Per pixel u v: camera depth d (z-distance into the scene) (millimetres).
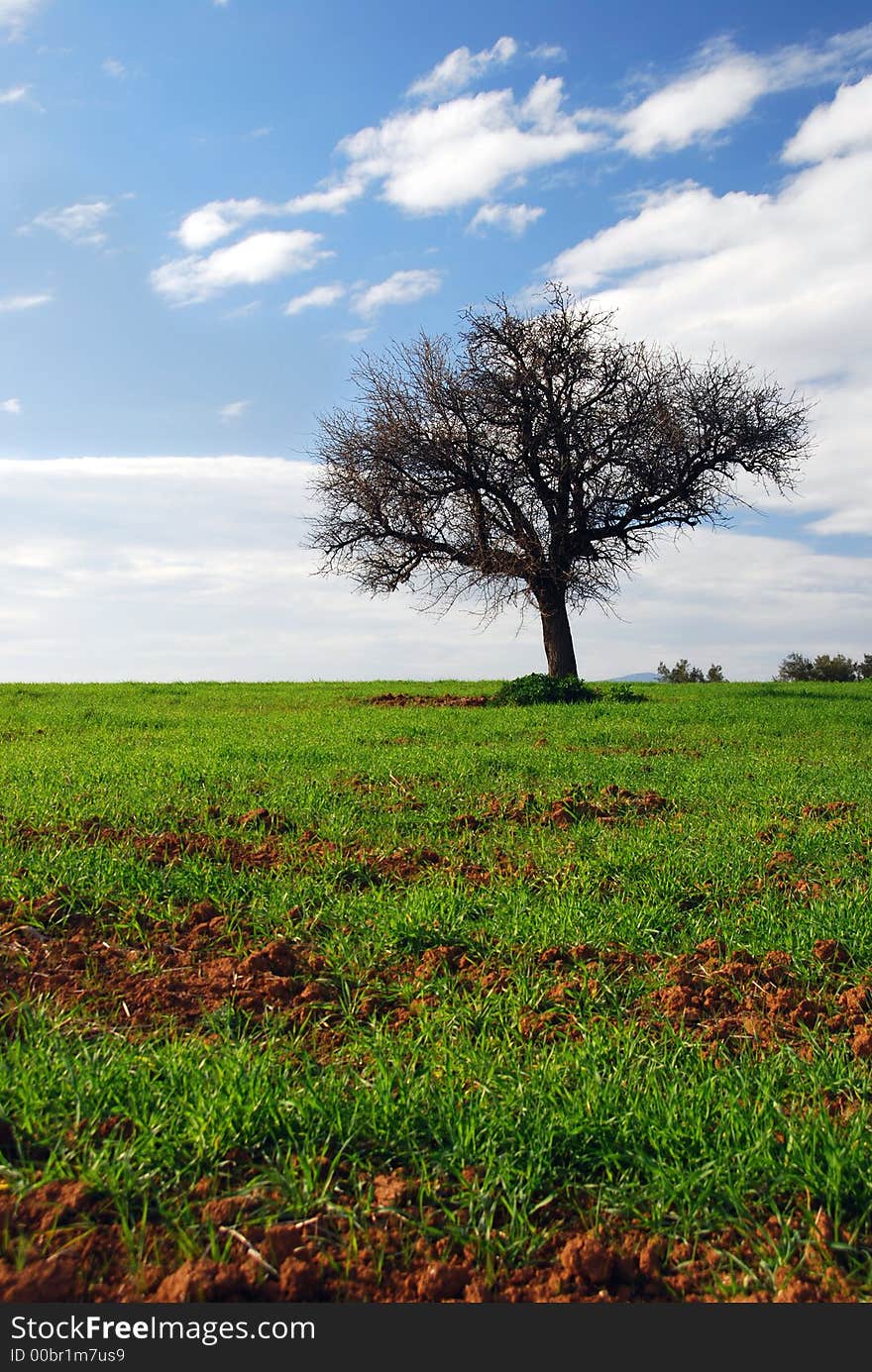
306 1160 2979
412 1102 3340
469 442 26312
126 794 8016
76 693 24406
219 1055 3625
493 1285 2596
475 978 4797
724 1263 2701
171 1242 2664
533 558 26000
